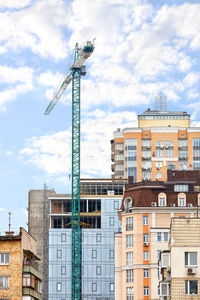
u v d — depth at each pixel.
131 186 177.00
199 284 93.19
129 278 169.12
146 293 166.00
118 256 175.88
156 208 169.88
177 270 93.75
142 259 167.75
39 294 129.50
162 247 167.50
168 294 106.25
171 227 95.56
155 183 174.25
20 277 116.94
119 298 172.50
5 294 116.31
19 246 118.19
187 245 94.44
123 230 173.00
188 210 169.00
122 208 174.75
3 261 117.69
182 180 176.62
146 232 169.38
